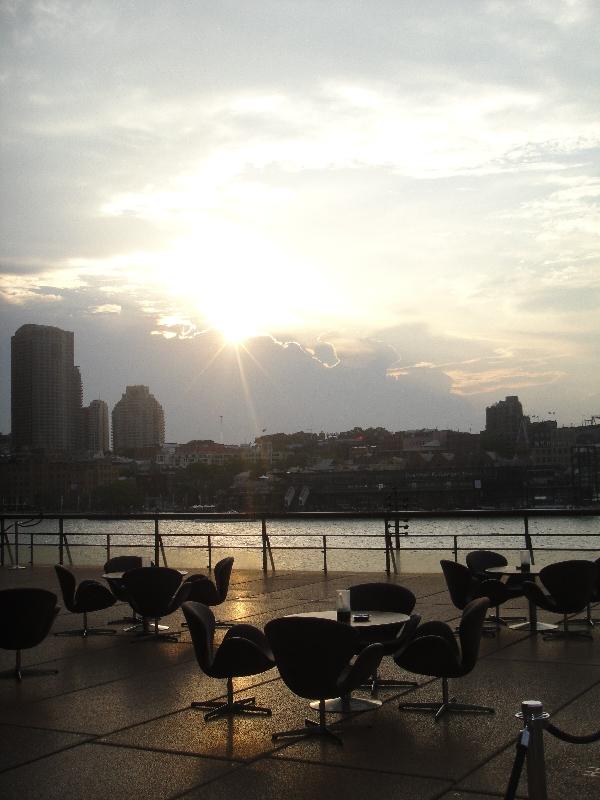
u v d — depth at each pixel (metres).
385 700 8.43
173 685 9.30
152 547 20.58
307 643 7.04
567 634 11.42
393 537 19.19
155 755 6.88
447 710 7.91
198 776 6.37
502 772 6.25
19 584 18.36
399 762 6.56
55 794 6.05
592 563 11.26
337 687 7.14
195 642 8.02
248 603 14.74
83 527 42.34
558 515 17.30
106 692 9.04
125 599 13.12
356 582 17.34
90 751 7.02
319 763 6.59
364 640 8.62
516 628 12.16
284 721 7.79
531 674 9.28
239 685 9.20
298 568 19.83
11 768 6.64
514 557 15.38
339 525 37.59
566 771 6.19
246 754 6.86
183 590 12.07
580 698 8.20
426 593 15.47
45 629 9.66
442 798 5.78
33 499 85.62
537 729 4.88
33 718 8.07
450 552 18.47
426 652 7.77
